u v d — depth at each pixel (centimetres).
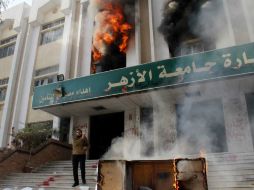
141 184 482
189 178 432
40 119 1463
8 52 1838
